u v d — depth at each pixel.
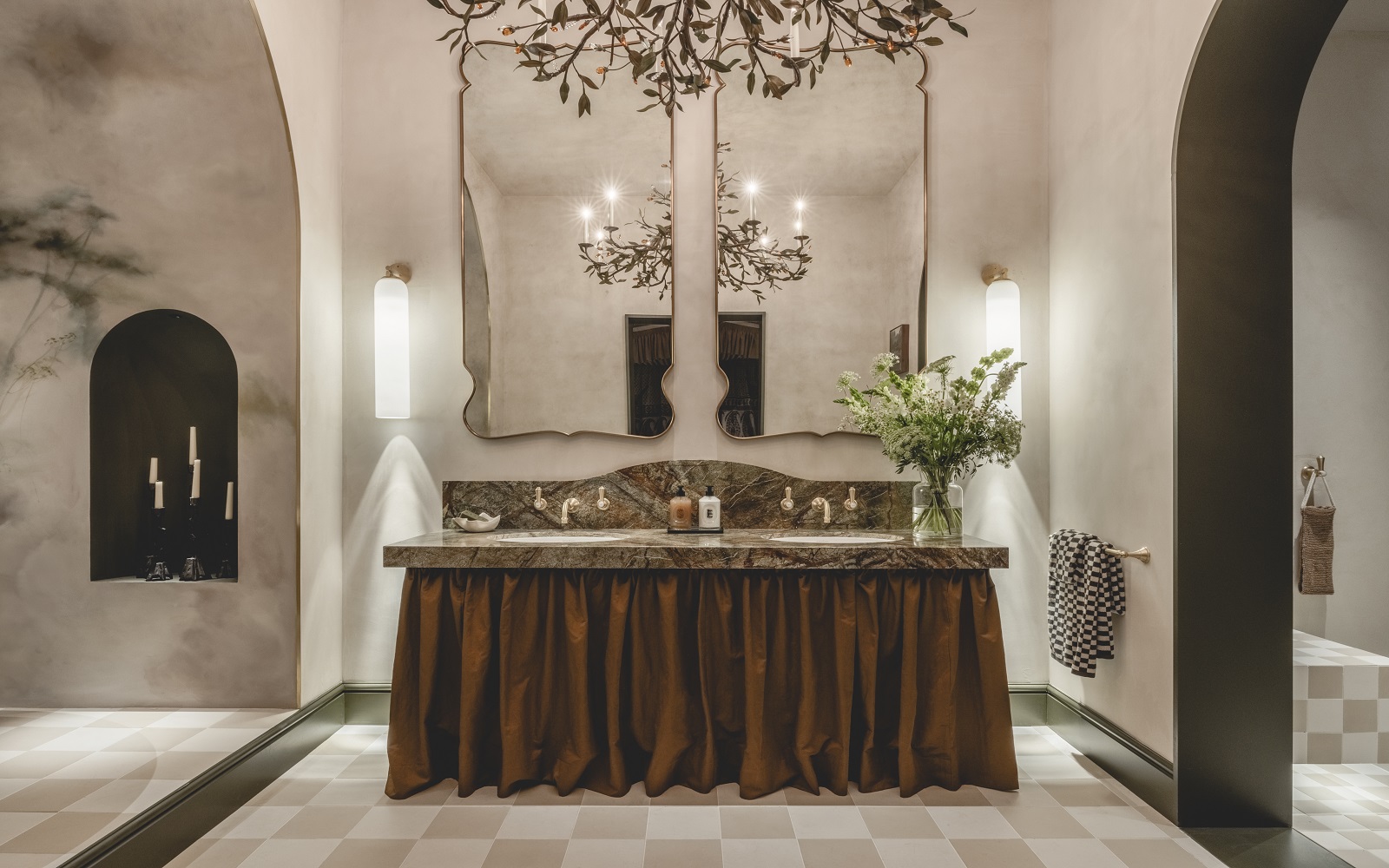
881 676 2.44
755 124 3.05
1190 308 2.18
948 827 2.17
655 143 3.04
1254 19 2.01
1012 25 3.08
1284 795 2.17
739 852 2.04
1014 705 3.02
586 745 2.36
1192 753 2.18
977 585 2.42
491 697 2.45
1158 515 2.29
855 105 3.06
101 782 2.08
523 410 3.02
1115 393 2.54
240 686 2.68
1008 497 3.04
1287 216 2.17
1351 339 3.20
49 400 2.71
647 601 2.42
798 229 3.05
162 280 2.69
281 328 2.66
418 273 3.03
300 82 2.69
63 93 2.57
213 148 2.61
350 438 3.03
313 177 2.78
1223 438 2.17
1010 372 2.63
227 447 2.95
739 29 3.05
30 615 2.70
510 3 3.04
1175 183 2.19
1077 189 2.80
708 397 3.04
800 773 2.41
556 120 3.05
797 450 3.04
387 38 3.06
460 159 3.04
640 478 3.00
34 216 2.68
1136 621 2.41
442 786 2.44
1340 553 3.19
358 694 3.00
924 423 2.65
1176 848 2.06
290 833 2.12
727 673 2.42
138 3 2.38
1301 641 2.90
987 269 3.04
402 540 2.80
